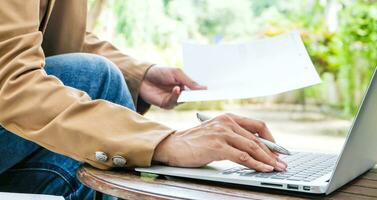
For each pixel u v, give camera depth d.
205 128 1.00
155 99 1.46
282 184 0.86
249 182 0.88
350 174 0.95
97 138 0.97
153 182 0.90
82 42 1.44
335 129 4.71
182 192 0.84
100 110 1.01
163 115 4.98
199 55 1.41
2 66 1.04
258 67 1.29
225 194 0.83
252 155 0.96
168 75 1.44
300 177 0.91
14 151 1.26
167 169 0.95
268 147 1.00
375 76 0.79
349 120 4.91
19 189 1.28
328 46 5.06
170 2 5.29
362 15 4.98
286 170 0.97
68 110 1.00
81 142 0.98
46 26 1.37
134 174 0.96
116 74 1.28
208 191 0.85
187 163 0.96
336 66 5.03
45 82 1.04
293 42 1.31
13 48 1.05
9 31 1.05
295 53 1.28
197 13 5.34
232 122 1.01
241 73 1.29
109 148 0.97
